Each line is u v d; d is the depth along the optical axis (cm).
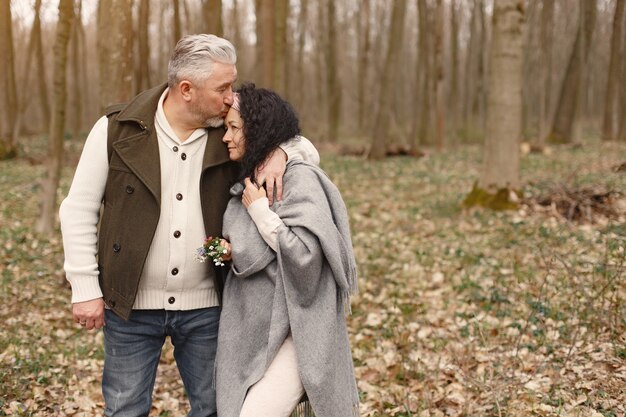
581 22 2211
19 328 523
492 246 728
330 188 253
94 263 251
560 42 3262
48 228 879
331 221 242
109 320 260
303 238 232
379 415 368
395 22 1841
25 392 394
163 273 253
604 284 506
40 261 746
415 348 472
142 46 1415
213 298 264
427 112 2491
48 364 443
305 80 3884
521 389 376
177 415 390
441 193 1177
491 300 548
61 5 753
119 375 262
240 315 250
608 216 819
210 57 238
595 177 1195
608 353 409
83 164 251
